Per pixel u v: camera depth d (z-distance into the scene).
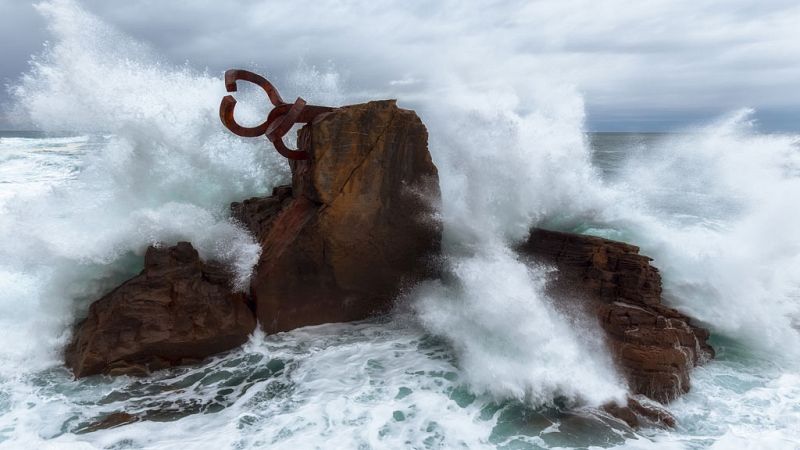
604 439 4.93
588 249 7.20
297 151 6.83
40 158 19.34
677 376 5.65
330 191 6.69
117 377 5.86
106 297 6.59
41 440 4.76
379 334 6.90
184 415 5.21
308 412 5.21
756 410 5.48
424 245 7.37
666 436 5.03
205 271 6.87
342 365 6.13
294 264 6.78
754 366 6.47
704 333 6.74
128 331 6.04
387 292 7.30
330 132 6.61
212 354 6.41
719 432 5.09
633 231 8.34
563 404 5.45
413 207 7.17
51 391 5.60
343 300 7.12
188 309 6.33
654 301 6.60
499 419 5.19
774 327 6.94
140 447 4.67
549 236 7.75
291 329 6.95
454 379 5.84
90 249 6.74
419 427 4.98
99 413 5.22
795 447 4.83
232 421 5.08
